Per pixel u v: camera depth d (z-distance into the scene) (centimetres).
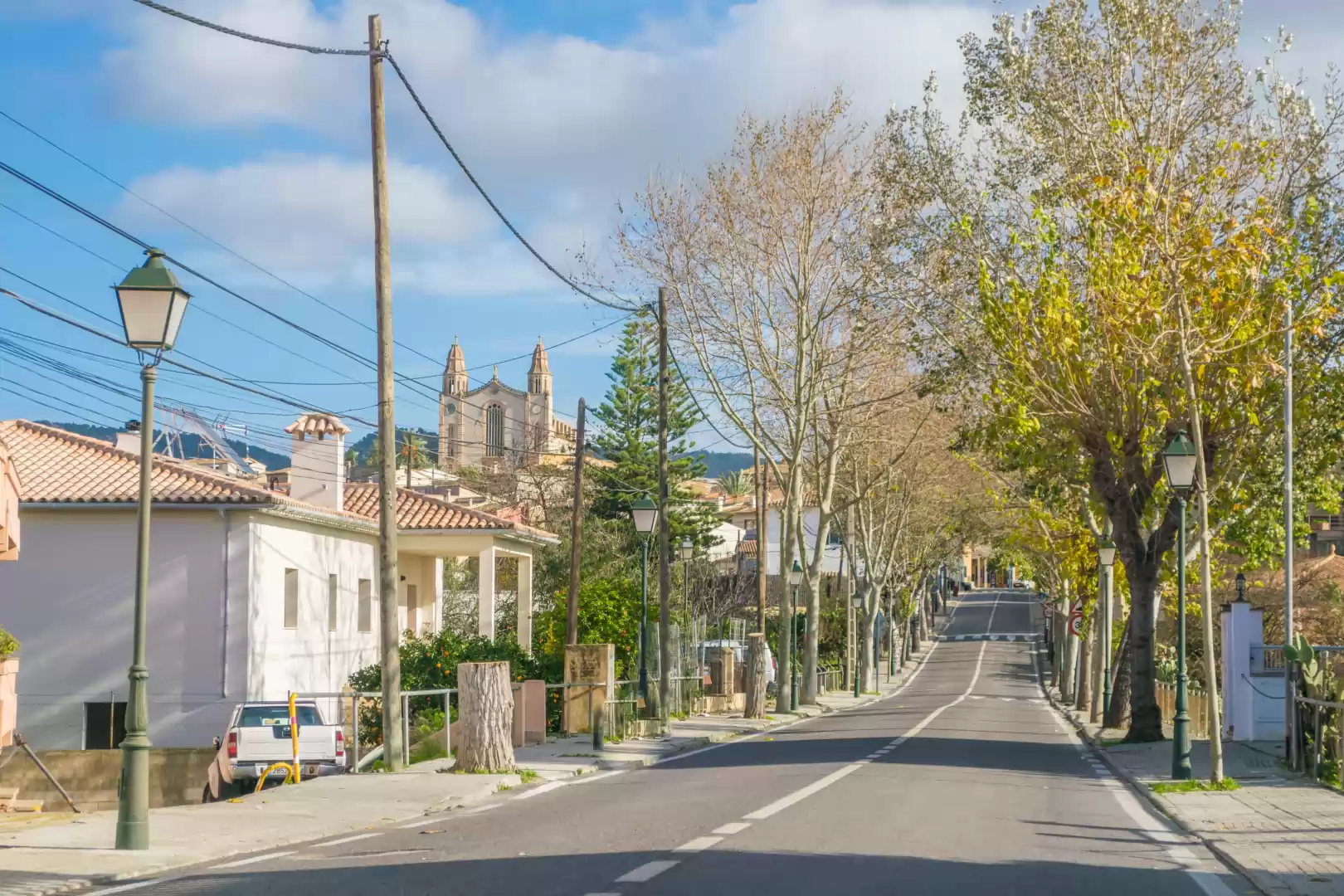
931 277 3347
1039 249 2819
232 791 2434
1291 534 2844
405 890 927
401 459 11388
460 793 1730
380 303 2098
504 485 8394
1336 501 3534
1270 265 2291
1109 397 2598
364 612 3909
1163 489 2786
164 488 3070
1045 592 7969
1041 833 1310
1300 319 2131
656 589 5394
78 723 3031
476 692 2038
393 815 1514
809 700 5112
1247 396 2241
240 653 3042
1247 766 2175
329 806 1586
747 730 3656
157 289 1255
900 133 3191
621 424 7856
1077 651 6106
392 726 2061
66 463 3184
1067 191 2636
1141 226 2008
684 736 3155
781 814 1396
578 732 3034
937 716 4309
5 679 2062
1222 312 2017
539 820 1412
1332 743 2011
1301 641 2109
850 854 1097
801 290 4316
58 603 3069
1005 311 2519
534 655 3981
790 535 4753
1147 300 2023
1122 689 3528
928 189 3119
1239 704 2677
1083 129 2717
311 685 3431
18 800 2123
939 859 1076
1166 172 2533
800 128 4166
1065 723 4425
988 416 3022
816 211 4181
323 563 3550
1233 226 2003
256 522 3111
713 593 7500
